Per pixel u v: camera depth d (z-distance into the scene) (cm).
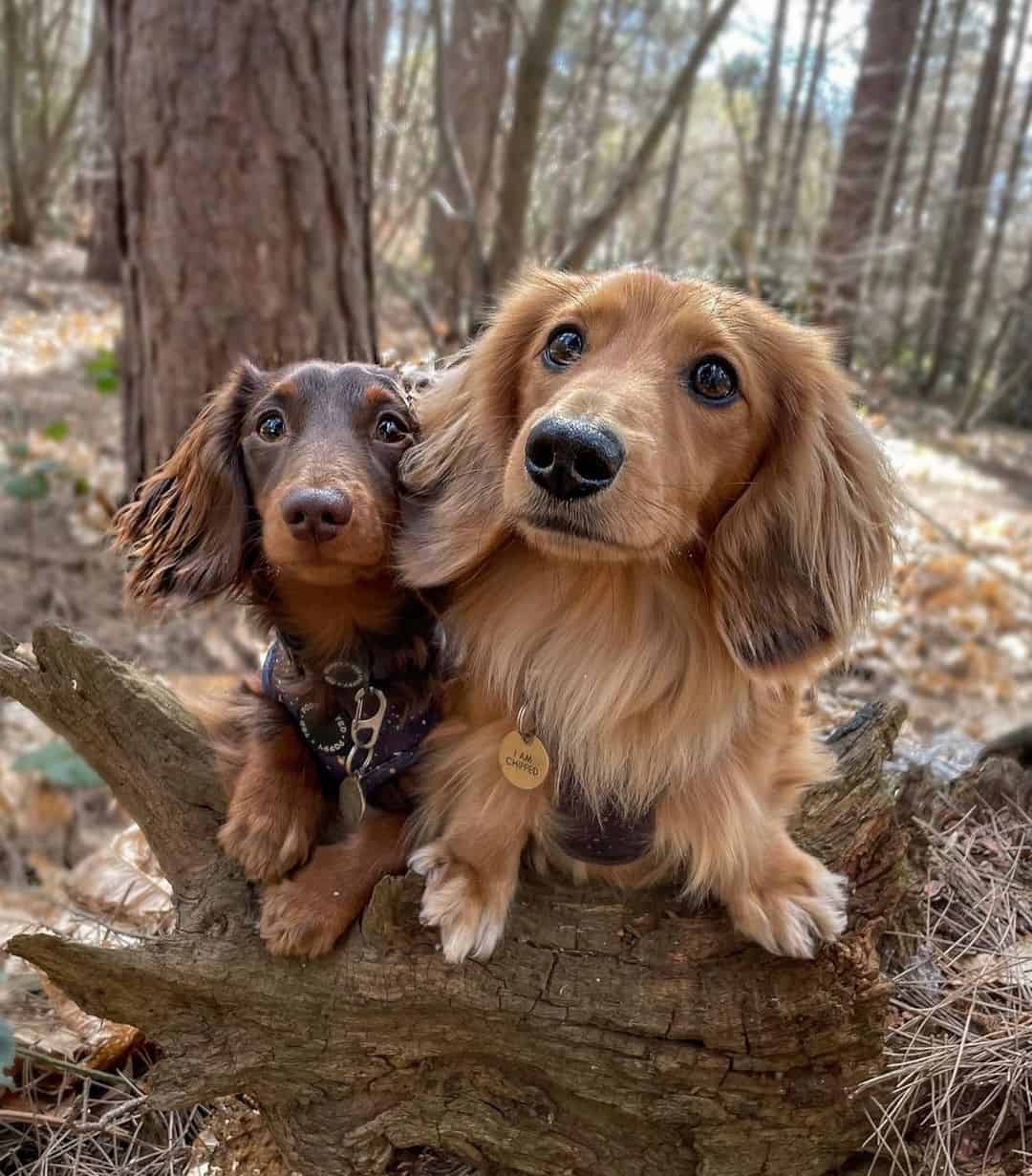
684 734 38
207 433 43
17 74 314
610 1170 39
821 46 251
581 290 39
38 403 154
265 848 39
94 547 111
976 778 57
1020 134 347
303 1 81
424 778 41
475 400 40
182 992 37
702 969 38
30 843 73
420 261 239
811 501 38
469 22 170
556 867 41
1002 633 128
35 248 325
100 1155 44
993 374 382
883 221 261
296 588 41
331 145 85
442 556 39
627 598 38
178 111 82
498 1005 37
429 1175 40
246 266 84
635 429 32
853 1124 39
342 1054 38
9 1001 50
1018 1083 41
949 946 48
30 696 42
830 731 57
